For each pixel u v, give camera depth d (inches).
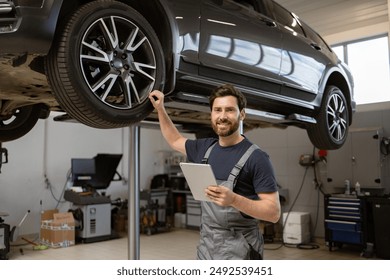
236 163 68.0
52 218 252.2
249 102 117.1
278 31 125.3
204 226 71.6
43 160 273.1
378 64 231.6
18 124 117.0
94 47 72.1
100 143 309.0
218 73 100.3
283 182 268.7
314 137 153.9
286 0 191.6
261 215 61.0
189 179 62.9
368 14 208.8
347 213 213.5
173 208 319.9
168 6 87.9
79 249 223.5
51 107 121.0
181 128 163.5
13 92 93.8
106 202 252.7
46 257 202.4
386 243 198.8
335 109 156.6
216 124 69.9
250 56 110.3
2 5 61.8
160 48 82.5
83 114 71.1
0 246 194.7
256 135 286.0
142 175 338.3
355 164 223.3
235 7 109.8
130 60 76.9
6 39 61.3
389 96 228.2
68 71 67.0
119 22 76.3
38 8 63.3
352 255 212.1
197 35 94.2
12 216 254.7
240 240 67.7
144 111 79.7
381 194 213.6
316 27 228.8
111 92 80.9
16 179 258.4
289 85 127.0
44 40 63.8
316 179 250.7
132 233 141.0
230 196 58.4
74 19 68.7
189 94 92.8
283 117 133.2
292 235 238.4
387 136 226.1
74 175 251.1
